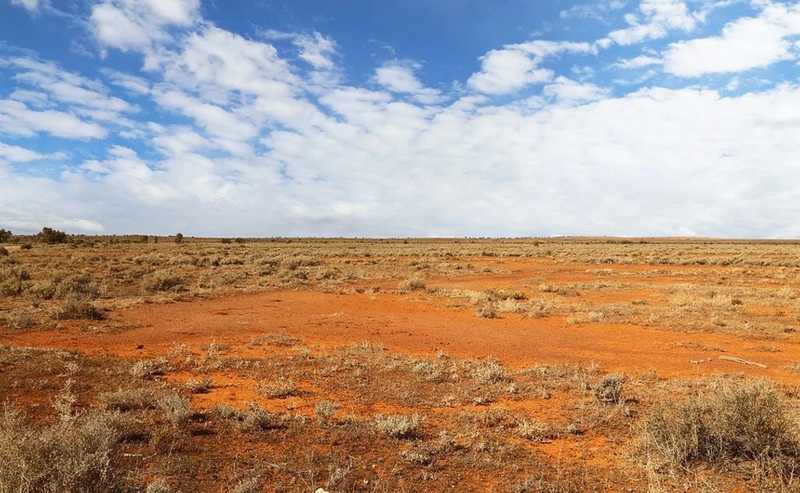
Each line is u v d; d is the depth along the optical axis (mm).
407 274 35625
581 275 37250
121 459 6293
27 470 4379
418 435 7492
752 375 11156
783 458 6262
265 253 55688
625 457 6770
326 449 6906
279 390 9344
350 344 13922
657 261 48406
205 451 6727
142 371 10453
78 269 33469
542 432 7598
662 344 14477
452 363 11961
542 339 15156
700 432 6723
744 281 32000
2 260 39781
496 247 85188
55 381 9648
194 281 28781
